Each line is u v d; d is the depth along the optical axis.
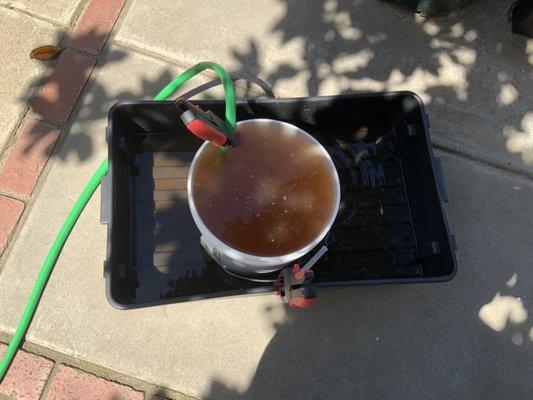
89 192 1.31
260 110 1.24
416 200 1.28
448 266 1.13
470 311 1.36
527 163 1.51
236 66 1.53
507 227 1.44
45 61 1.50
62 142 1.43
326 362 1.29
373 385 1.28
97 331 1.28
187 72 1.35
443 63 1.58
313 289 0.92
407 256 1.28
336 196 0.99
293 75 1.54
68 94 1.47
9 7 1.54
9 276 1.31
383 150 1.35
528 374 1.32
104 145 1.43
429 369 1.30
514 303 1.37
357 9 1.62
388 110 1.28
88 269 1.32
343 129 1.35
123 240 1.18
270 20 1.59
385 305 1.35
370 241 1.29
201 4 1.59
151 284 1.21
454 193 1.46
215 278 1.23
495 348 1.33
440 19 1.63
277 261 0.94
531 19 1.55
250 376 1.27
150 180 1.29
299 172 1.02
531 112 1.55
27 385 1.23
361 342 1.32
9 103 1.45
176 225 1.26
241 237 0.96
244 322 1.31
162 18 1.56
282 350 1.30
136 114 1.22
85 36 1.53
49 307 1.29
